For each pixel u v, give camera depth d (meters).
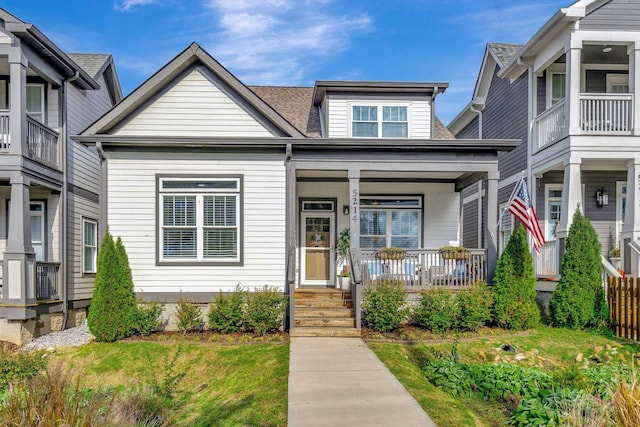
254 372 7.39
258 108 10.99
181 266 10.61
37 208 12.08
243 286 10.67
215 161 10.80
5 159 10.23
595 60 12.77
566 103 11.23
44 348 9.37
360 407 5.57
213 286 10.65
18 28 10.08
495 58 15.38
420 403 5.71
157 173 10.70
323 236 13.27
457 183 13.45
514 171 14.34
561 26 11.21
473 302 9.55
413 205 13.71
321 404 5.67
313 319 9.97
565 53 11.56
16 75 10.30
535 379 6.55
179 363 8.26
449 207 13.65
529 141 13.12
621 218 13.05
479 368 6.87
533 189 12.96
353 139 10.59
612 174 13.10
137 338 9.53
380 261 11.22
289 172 10.78
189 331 9.98
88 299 13.41
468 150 10.99
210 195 10.78
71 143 12.70
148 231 10.63
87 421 3.96
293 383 6.50
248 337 9.48
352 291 10.49
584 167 12.63
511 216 14.58
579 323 9.62
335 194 13.27
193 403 6.59
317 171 11.52
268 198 10.83
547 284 11.17
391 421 5.14
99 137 10.27
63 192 12.11
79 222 13.09
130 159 10.68
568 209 10.89
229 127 11.12
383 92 12.69
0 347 7.80
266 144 10.59
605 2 11.01
